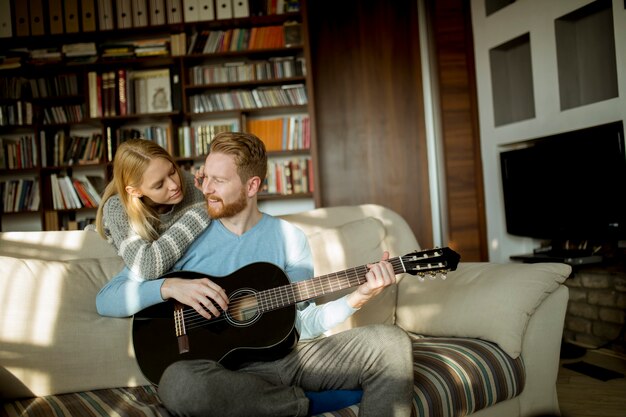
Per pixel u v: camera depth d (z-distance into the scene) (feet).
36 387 4.77
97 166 13.37
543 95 10.91
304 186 13.26
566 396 7.44
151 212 5.59
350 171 13.98
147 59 12.98
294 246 5.21
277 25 13.33
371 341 4.23
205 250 4.98
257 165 4.99
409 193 13.98
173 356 4.47
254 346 4.50
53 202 13.17
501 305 5.40
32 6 13.00
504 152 11.88
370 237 6.79
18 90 13.20
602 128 9.52
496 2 12.48
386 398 4.02
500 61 12.69
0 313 4.78
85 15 12.98
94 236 5.89
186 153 13.24
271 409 3.89
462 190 13.39
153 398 4.56
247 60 13.73
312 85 12.95
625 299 9.25
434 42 13.38
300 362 4.47
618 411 6.77
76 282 5.16
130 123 13.69
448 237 13.37
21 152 13.19
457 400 4.67
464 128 13.42
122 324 5.09
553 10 10.51
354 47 14.01
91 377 4.92
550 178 10.53
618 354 9.29
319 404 4.23
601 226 9.41
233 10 12.91
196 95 13.17
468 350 5.16
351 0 14.01
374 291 4.56
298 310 5.04
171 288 4.51
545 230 10.76
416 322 6.22
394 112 14.01
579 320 10.30
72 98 13.26
